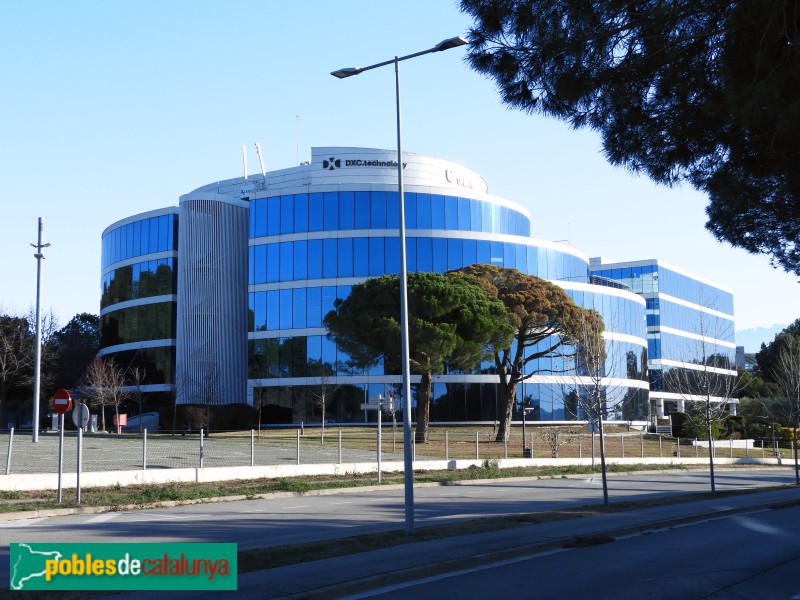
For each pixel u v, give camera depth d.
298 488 26.86
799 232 19.30
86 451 34.12
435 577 11.82
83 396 62.06
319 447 41.97
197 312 64.06
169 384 66.12
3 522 18.61
